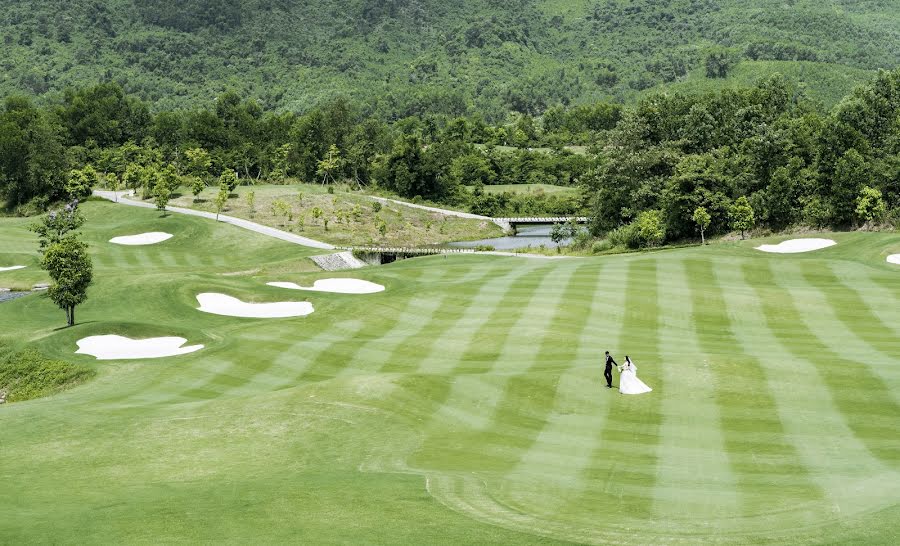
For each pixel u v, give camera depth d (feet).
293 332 169.17
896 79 382.83
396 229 458.91
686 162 359.66
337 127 655.76
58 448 99.86
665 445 93.50
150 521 70.54
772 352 138.10
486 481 80.69
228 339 161.58
